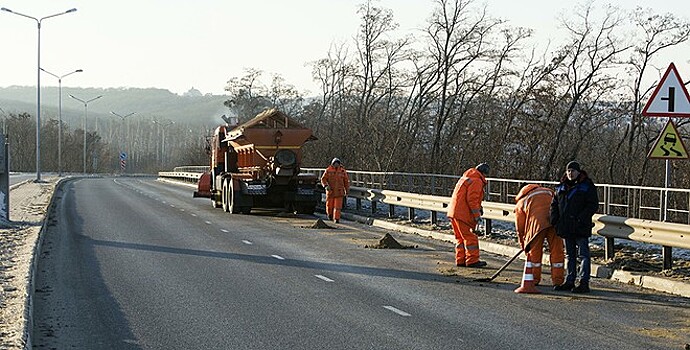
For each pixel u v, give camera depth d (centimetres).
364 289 1177
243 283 1231
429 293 1143
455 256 1499
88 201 3481
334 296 1118
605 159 4284
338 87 5662
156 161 15988
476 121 4562
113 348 824
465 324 929
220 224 2292
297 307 1038
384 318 966
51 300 1091
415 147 4859
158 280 1260
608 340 846
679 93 1177
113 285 1212
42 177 7050
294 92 6519
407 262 1475
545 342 837
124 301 1082
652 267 1298
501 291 1162
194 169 6319
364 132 5053
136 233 2012
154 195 4097
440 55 4694
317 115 5700
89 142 12362
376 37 5181
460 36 4628
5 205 2127
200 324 935
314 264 1447
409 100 4944
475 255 1411
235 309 1025
